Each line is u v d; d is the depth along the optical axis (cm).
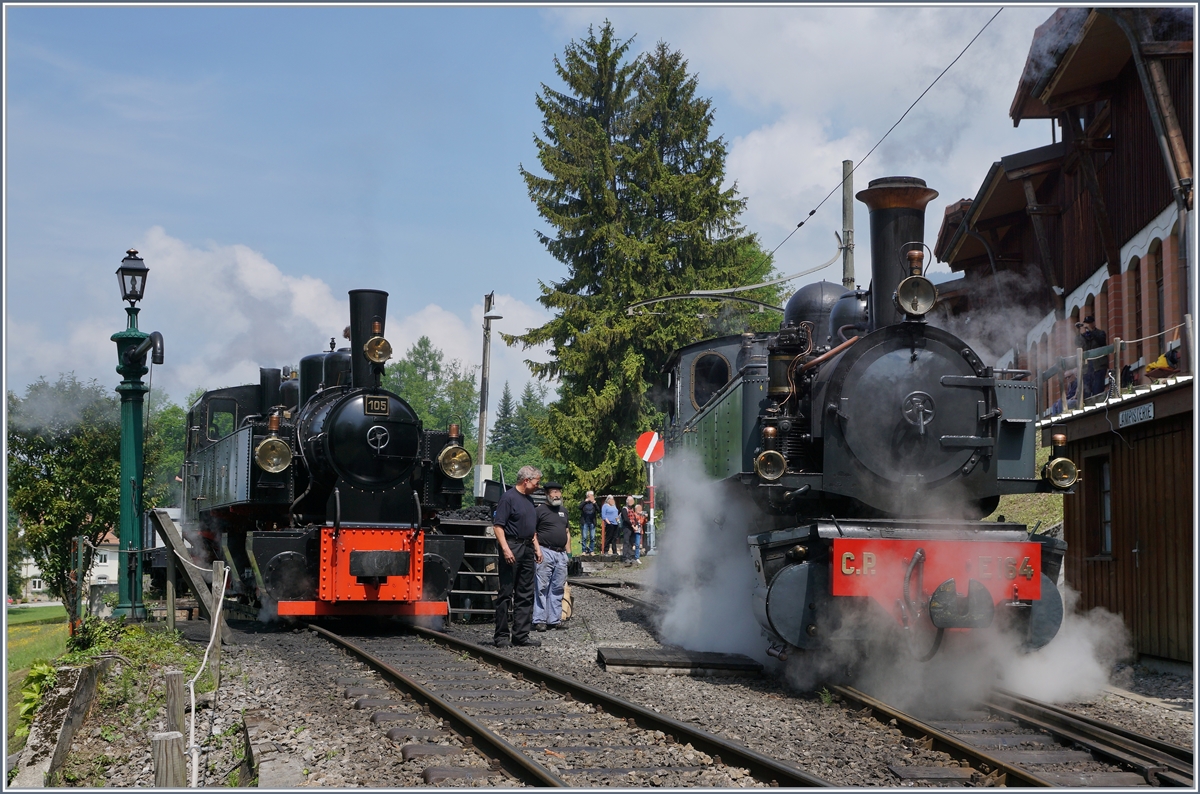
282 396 1526
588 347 3155
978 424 833
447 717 652
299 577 1138
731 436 995
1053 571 793
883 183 877
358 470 1180
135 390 1241
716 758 561
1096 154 1533
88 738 706
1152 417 916
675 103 3562
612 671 862
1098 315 1512
